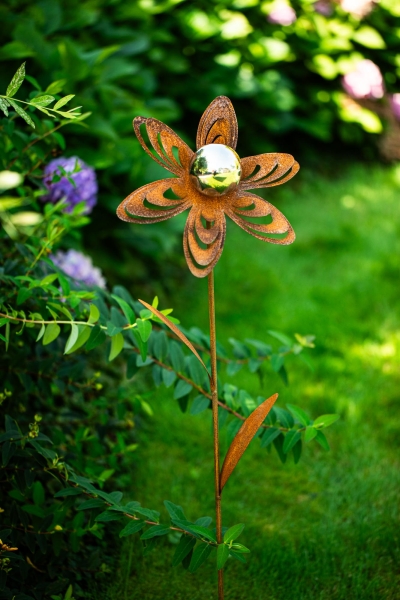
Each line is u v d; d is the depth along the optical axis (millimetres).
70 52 2781
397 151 6043
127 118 3146
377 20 5766
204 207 1285
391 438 2383
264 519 2006
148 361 1639
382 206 4836
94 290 1720
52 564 1603
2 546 1339
